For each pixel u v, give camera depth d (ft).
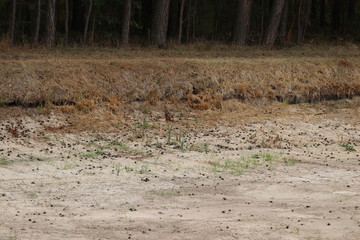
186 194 40.42
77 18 125.29
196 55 85.46
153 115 64.18
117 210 36.17
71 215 34.78
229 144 57.26
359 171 48.83
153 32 104.37
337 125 66.28
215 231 32.22
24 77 62.80
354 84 76.18
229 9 142.61
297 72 75.66
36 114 59.93
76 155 50.80
